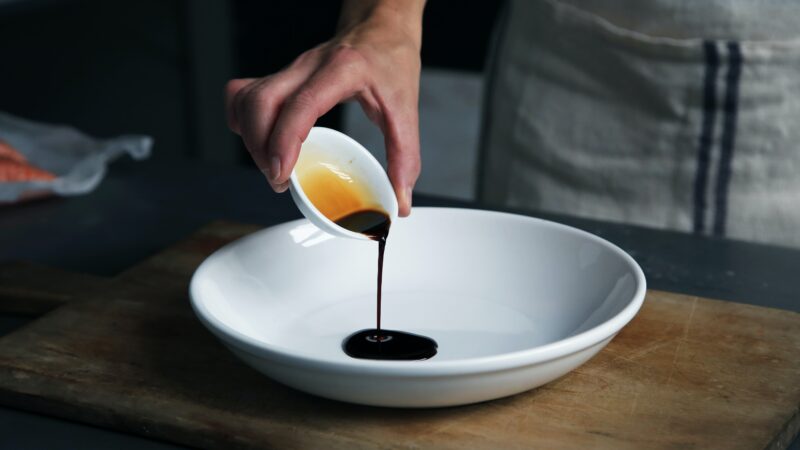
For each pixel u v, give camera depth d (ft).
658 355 3.02
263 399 2.89
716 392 2.88
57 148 4.40
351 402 2.82
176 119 7.73
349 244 3.35
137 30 7.38
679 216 4.20
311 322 3.18
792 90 3.99
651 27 4.05
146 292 3.36
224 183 4.17
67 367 3.01
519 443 2.73
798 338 3.10
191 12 7.46
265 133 3.08
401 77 3.30
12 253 3.72
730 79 4.00
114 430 2.90
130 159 4.42
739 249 3.63
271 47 8.30
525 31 4.40
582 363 2.83
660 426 2.77
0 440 2.86
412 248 3.36
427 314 3.21
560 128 4.33
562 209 4.38
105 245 3.76
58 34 6.94
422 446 2.73
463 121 10.49
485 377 2.67
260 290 3.18
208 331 3.16
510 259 3.29
